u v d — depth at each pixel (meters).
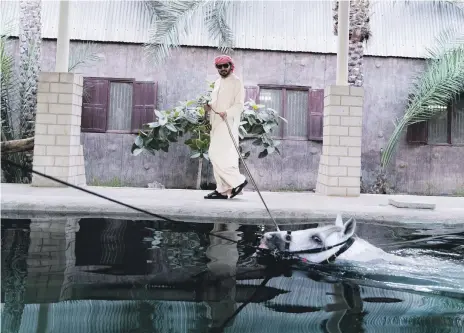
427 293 2.25
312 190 10.25
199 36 10.09
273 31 10.27
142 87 10.01
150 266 2.66
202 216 4.97
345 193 7.62
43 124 7.50
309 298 2.12
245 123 9.02
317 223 4.74
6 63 9.16
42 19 10.21
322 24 10.44
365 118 10.33
